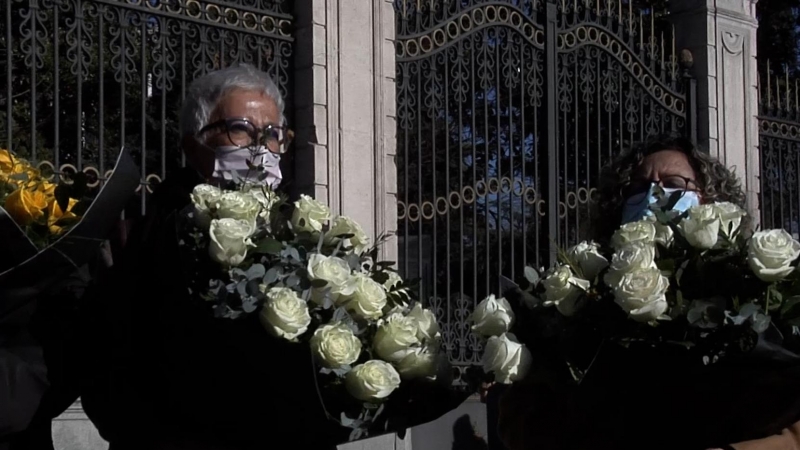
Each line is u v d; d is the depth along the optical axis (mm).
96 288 2510
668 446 2449
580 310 2412
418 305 2596
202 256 2393
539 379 2518
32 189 2434
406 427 2539
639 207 3027
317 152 6379
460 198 6965
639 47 8289
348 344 2326
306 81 6422
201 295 2312
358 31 6633
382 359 2449
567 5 7945
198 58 6000
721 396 2389
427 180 7441
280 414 2375
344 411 2408
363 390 2338
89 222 2355
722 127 8664
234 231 2324
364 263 2688
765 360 2289
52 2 5371
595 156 8047
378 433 2490
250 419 2404
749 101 8898
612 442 2496
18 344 2381
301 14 6480
